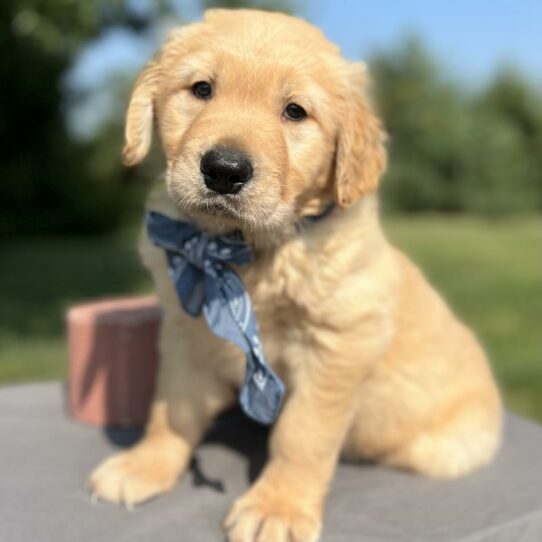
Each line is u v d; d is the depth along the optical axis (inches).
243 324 14.9
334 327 15.1
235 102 14.2
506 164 140.5
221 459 18.1
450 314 19.2
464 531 14.6
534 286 65.9
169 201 15.9
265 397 14.9
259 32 14.9
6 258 86.5
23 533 14.0
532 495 16.3
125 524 14.5
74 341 20.7
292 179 14.5
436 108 141.6
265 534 13.9
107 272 77.1
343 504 15.8
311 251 15.0
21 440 19.1
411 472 17.8
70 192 104.4
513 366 42.4
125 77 103.1
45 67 80.4
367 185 15.5
